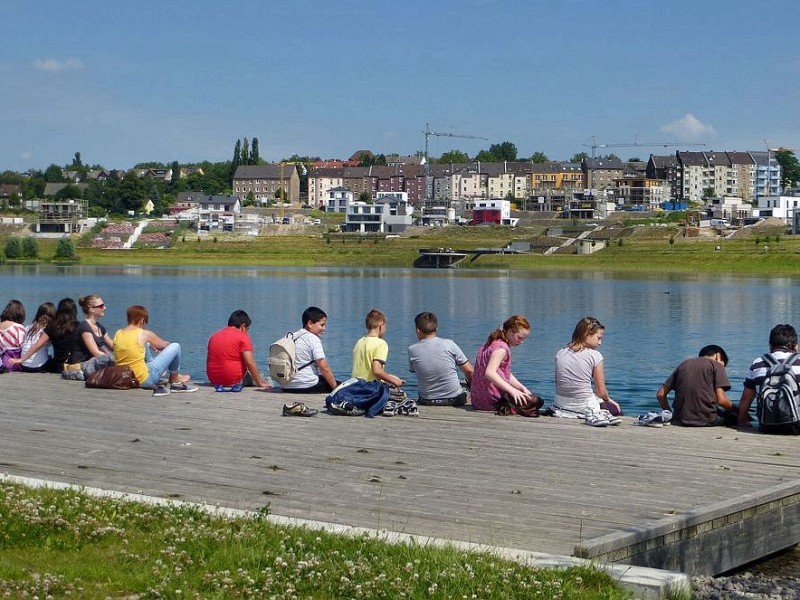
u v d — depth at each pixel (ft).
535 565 38.93
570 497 50.85
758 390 71.31
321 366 87.56
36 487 49.52
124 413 76.69
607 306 360.89
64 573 36.65
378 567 37.88
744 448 63.98
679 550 45.91
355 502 49.65
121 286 480.23
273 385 93.25
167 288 467.11
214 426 71.05
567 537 43.83
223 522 43.55
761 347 221.46
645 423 72.18
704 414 71.92
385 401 75.87
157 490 51.75
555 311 333.83
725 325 280.31
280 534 41.83
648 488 52.90
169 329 255.91
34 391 88.12
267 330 254.68
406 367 170.91
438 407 80.59
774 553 54.34
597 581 37.63
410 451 62.44
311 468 57.26
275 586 36.06
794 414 67.92
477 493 51.62
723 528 48.37
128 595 35.45
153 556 38.96
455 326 276.00
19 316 103.24
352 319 290.35
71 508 44.39
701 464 59.00
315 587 36.35
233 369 88.17
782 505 52.01
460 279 589.32
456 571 37.37
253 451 62.03
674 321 294.46
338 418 74.95
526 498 50.62
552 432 69.46
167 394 86.12
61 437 66.28
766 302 384.06
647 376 164.55
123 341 89.40
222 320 286.05
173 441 65.21
